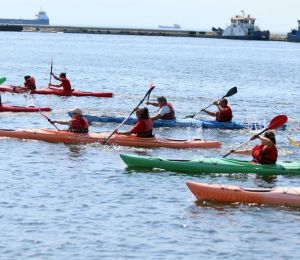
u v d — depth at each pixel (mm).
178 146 44188
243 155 43500
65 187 33844
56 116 58469
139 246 26016
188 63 160750
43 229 27484
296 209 31016
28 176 35844
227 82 108625
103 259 24719
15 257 24625
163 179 35875
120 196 32469
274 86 103938
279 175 37250
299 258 25453
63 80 74250
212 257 25219
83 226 28000
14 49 193625
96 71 121875
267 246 26500
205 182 35562
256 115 65938
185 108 70562
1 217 28734
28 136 45062
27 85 74375
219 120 54250
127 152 42531
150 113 65000
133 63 151250
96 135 44688
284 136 52281
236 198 31656
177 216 29609
